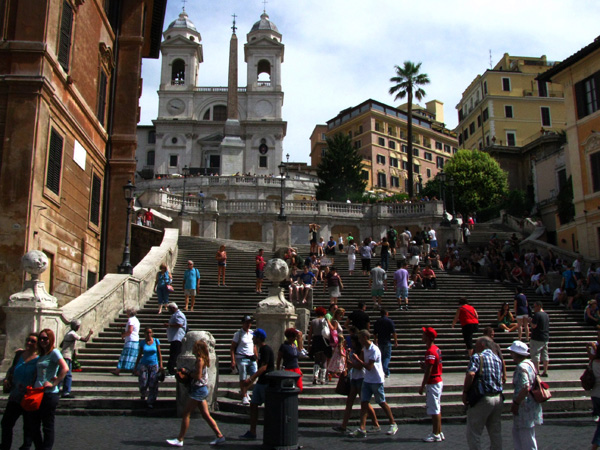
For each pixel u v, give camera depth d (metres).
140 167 78.88
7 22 14.16
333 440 8.20
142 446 7.55
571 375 12.86
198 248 25.48
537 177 45.06
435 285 20.31
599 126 27.16
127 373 12.18
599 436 7.25
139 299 16.83
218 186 54.56
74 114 16.72
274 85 77.44
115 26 21.23
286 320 12.27
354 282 20.66
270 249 27.00
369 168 79.44
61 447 7.36
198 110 76.19
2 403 9.55
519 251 28.12
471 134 67.94
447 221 31.27
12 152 13.52
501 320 16.25
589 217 27.58
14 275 13.05
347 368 9.00
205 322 15.24
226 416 9.47
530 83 63.62
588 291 20.23
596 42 26.34
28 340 6.76
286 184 56.66
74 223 16.81
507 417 10.03
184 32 78.06
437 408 8.22
